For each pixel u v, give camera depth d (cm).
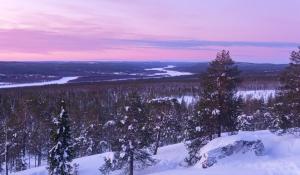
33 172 4975
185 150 4644
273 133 4666
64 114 3800
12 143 6378
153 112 5453
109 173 4306
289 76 4228
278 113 4434
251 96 15825
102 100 15025
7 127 6188
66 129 3791
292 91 4181
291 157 3566
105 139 7838
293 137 4266
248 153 3747
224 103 3909
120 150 3938
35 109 9775
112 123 4906
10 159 7056
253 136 3972
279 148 3950
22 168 7000
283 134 4459
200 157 3878
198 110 4069
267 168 3300
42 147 7938
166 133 6638
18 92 17350
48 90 19338
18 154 7025
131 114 3928
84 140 7694
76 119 9338
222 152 3731
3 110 11206
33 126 9081
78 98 15000
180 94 17750
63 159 3766
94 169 4666
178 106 6906
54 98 14438
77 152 7731
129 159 4028
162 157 4488
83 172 4603
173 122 6003
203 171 3362
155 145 5403
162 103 5822
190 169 3634
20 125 7338
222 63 3888
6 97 14638
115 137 4122
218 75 3906
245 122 7862
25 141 8150
